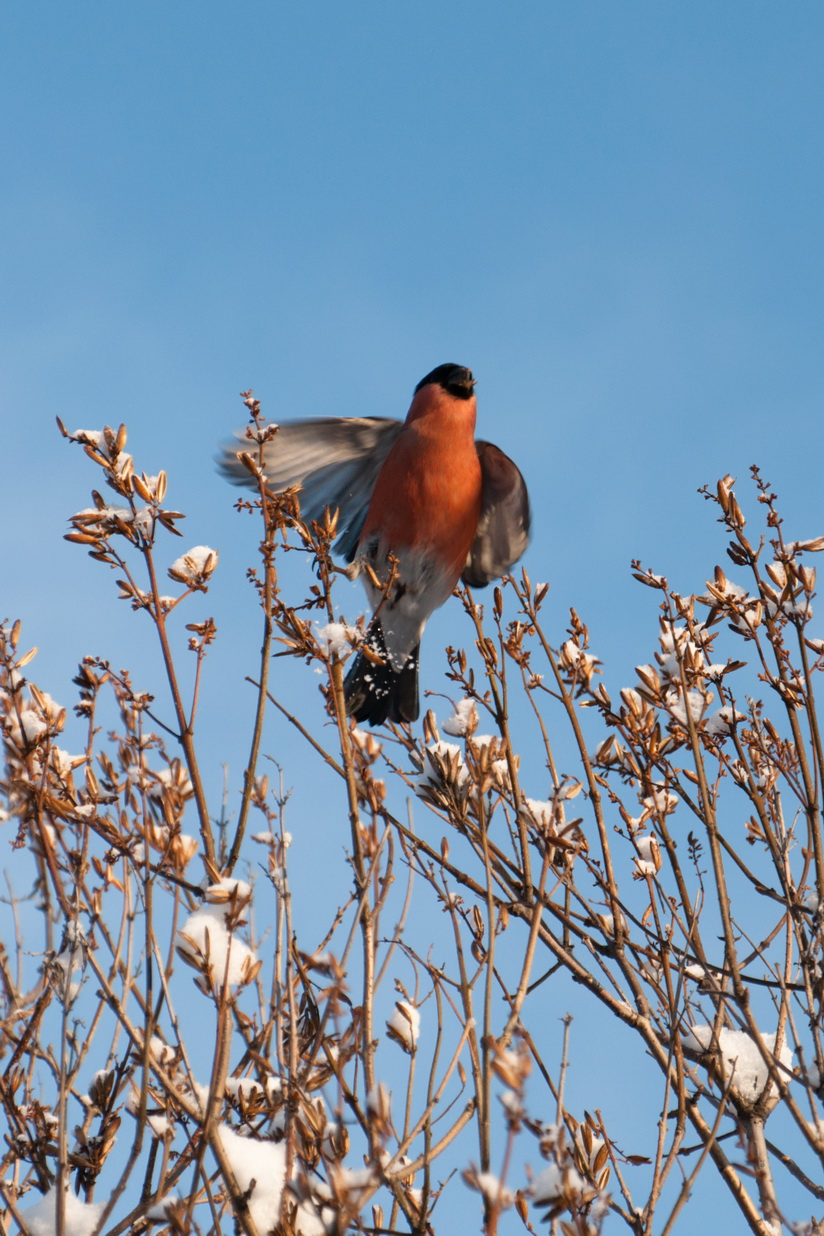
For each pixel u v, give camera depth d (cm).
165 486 717
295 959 664
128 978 604
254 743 684
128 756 661
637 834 850
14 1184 648
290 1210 561
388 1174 596
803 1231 615
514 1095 489
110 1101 687
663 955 777
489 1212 480
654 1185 644
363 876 650
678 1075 695
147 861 616
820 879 749
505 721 833
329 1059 584
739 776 809
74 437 716
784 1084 684
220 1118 615
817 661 833
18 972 691
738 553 831
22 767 664
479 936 754
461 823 795
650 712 848
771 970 805
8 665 679
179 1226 558
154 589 701
